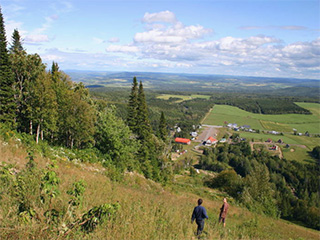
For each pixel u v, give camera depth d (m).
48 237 5.19
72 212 6.43
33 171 7.26
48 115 31.50
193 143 175.00
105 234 6.31
